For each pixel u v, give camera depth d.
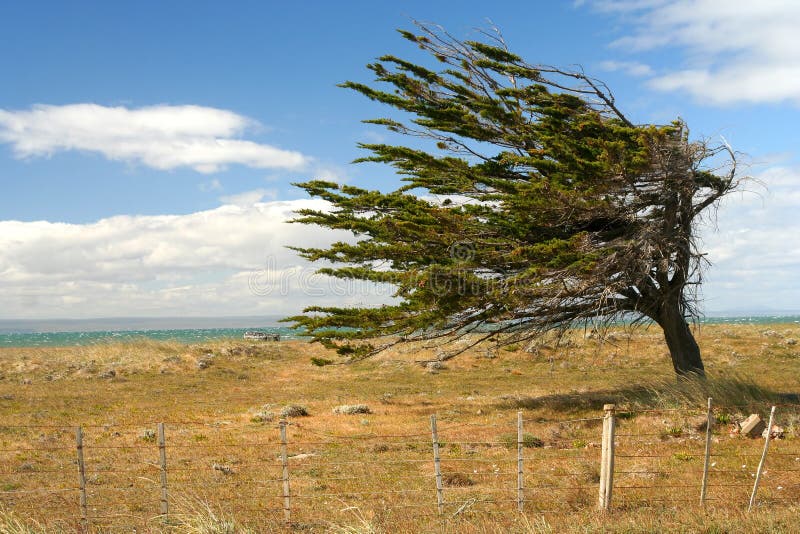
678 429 16.08
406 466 14.12
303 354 51.16
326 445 16.66
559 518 9.64
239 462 14.85
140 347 48.06
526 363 39.06
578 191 19.95
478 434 17.52
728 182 21.89
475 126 22.14
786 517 8.98
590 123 19.91
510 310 20.33
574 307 22.11
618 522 9.09
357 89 22.44
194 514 9.94
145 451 16.02
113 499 11.65
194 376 37.84
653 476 12.34
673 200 21.52
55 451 16.16
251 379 37.69
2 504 10.80
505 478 12.70
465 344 44.38
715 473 12.39
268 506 11.12
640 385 26.12
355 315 20.30
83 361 42.59
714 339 45.06
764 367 33.56
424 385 32.75
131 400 27.95
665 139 18.89
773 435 15.41
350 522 9.85
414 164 22.70
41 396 29.16
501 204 21.47
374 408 24.28
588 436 16.52
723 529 8.75
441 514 10.23
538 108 21.86
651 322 24.33
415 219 20.17
